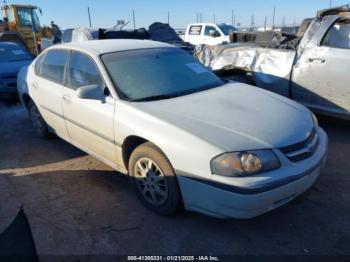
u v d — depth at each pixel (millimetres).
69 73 4070
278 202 2660
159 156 2930
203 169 2615
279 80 5418
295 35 6168
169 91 3535
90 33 11461
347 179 3695
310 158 2836
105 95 3459
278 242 2775
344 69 4633
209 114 2988
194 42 18453
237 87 3844
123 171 3506
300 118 3113
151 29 13883
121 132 3219
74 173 4109
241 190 2482
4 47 9258
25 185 3883
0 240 2539
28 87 5016
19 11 16719
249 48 5891
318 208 3199
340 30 4770
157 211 3164
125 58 3748
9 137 5555
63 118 4191
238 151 2551
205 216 3125
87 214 3264
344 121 5555
